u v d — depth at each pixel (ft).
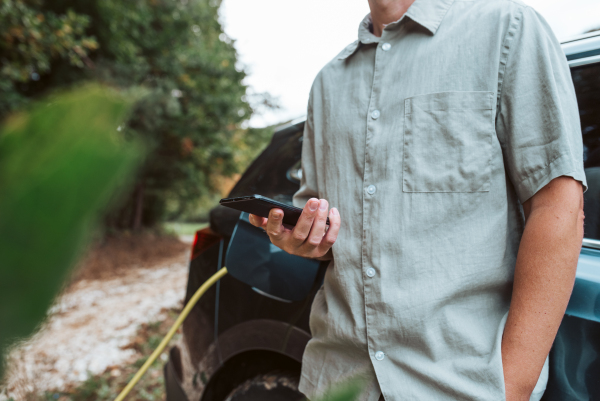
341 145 2.93
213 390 4.79
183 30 30.94
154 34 28.50
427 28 2.62
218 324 4.82
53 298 0.20
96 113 0.20
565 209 2.12
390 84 2.72
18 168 0.18
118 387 8.11
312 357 3.03
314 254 2.63
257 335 4.33
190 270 5.58
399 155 2.59
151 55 28.48
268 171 5.43
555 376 2.77
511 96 2.32
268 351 4.36
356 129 2.84
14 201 0.18
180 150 31.91
